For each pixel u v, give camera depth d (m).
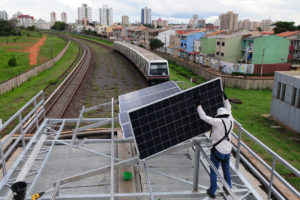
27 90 23.09
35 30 161.75
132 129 3.60
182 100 3.86
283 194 6.98
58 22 185.75
